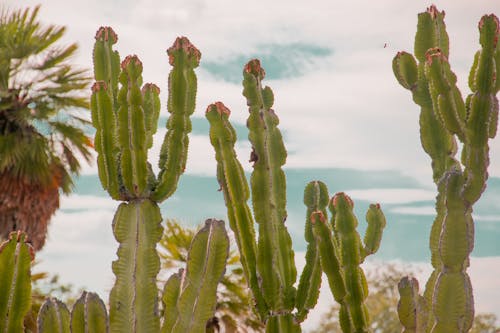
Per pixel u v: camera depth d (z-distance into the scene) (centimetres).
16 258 405
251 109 454
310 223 465
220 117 448
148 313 420
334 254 431
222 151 446
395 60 468
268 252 440
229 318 1480
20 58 1540
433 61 407
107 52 468
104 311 409
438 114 422
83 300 410
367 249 481
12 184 1498
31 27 1591
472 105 402
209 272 410
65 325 407
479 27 407
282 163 457
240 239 447
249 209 446
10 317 399
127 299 418
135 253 424
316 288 447
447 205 397
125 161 429
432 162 454
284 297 443
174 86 445
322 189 473
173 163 438
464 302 388
